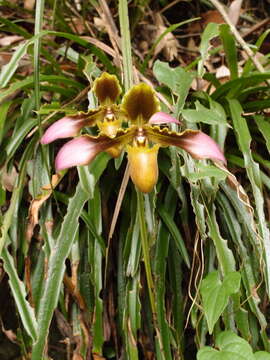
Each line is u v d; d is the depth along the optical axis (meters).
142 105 0.52
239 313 0.63
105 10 0.77
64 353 0.70
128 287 0.63
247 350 0.55
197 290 0.61
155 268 0.64
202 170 0.57
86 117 0.54
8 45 0.78
